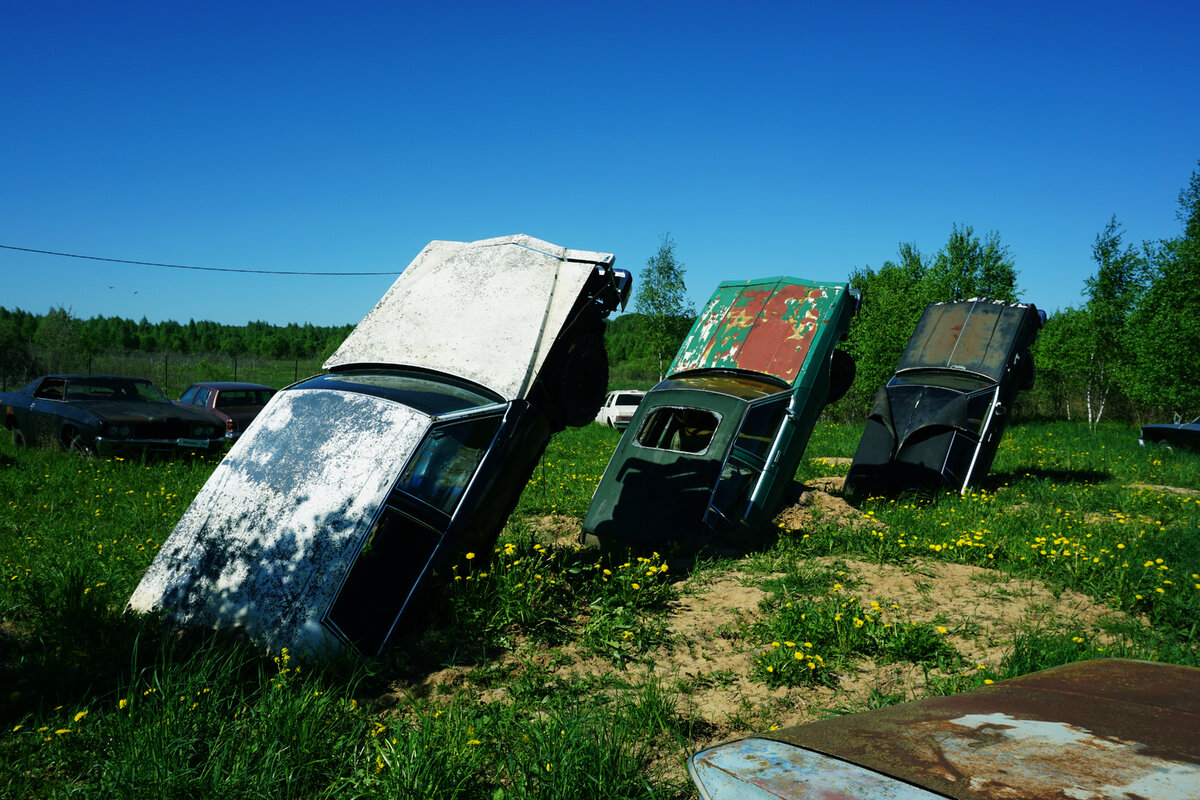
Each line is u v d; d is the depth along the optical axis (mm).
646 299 30516
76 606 4535
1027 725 1461
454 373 5453
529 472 5727
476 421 5102
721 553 7215
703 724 3664
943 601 5715
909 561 6914
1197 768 1217
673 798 2939
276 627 4145
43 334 33656
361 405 5004
